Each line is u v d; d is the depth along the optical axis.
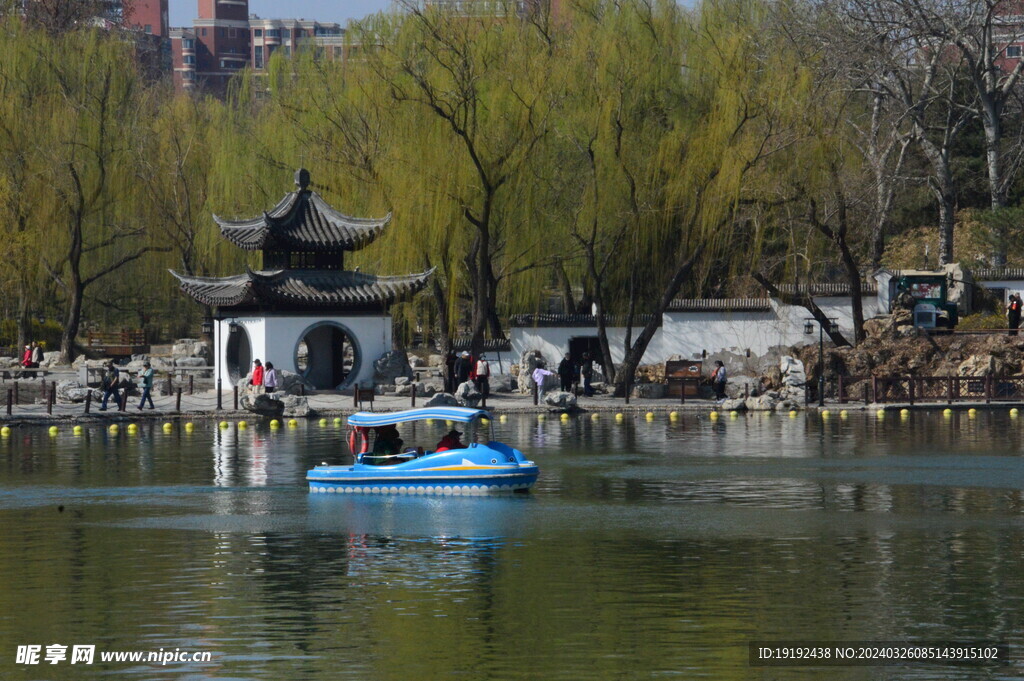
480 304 78.38
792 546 32.50
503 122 75.50
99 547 32.66
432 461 40.94
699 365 79.69
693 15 81.69
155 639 24.34
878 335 80.50
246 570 29.91
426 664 22.81
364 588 28.08
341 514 37.44
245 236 78.25
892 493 41.25
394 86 75.50
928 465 48.16
